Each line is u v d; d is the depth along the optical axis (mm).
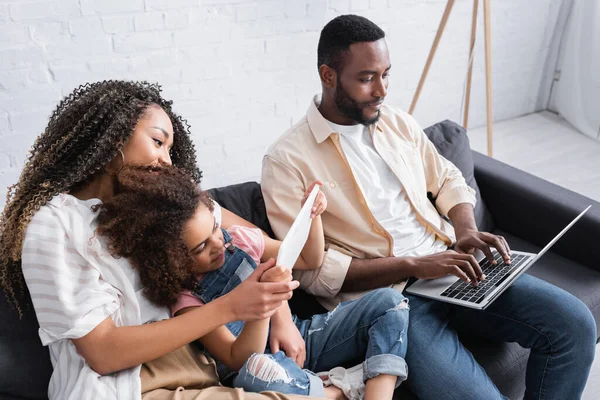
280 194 1577
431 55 2666
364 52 1548
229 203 1646
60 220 1136
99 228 1157
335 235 1623
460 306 1568
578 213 1761
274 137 2887
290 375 1231
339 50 1561
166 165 1269
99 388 1093
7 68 2217
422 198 1736
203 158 2754
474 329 1576
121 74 2432
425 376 1406
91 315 1092
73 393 1083
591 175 3045
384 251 1626
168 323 1126
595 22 3230
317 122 1625
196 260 1239
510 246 1890
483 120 3541
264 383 1201
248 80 2697
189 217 1179
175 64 2514
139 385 1113
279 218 1576
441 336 1476
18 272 1196
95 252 1137
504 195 1927
